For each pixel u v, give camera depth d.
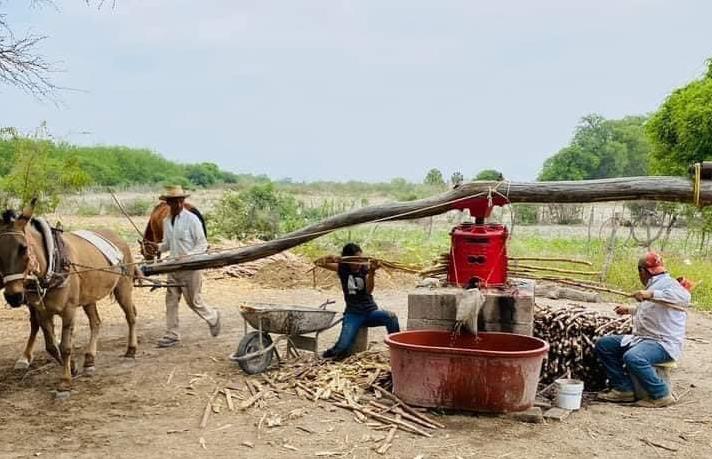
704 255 20.09
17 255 6.88
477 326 7.51
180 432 6.55
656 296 7.33
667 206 21.67
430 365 6.91
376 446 6.16
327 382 7.67
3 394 7.67
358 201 39.12
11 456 6.01
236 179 77.62
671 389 7.98
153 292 14.10
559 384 7.22
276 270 15.70
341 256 8.52
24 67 9.68
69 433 6.54
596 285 8.72
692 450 6.24
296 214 24.61
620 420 6.95
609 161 51.91
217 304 13.28
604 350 7.66
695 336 11.04
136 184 57.44
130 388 7.82
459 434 6.47
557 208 35.09
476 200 7.80
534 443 6.28
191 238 9.71
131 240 22.78
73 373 8.24
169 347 9.67
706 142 22.14
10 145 15.01
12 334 10.55
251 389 7.60
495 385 6.79
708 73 23.81
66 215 30.19
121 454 6.05
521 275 10.02
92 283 8.15
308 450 6.11
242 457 5.97
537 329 8.25
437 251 19.50
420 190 47.25
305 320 8.18
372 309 8.55
